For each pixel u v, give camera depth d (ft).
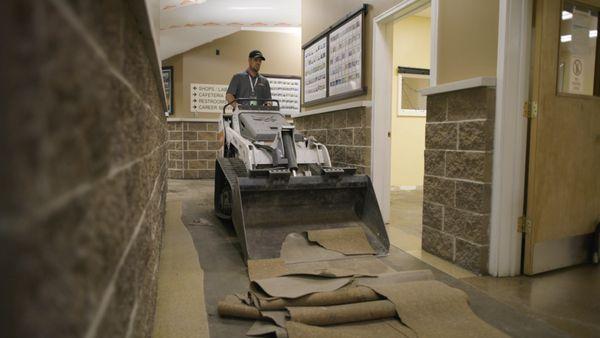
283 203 9.00
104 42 2.08
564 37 7.86
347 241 8.64
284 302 5.77
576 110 7.91
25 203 1.20
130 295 2.80
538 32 7.36
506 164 7.57
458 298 6.05
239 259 8.59
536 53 7.41
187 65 23.57
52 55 1.35
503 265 7.69
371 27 11.98
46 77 1.30
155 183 6.07
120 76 2.53
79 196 1.61
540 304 6.45
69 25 1.51
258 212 8.80
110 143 2.18
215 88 23.98
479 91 7.67
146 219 4.11
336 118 13.66
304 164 10.53
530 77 7.56
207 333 5.36
